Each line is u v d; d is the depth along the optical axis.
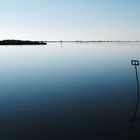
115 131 9.72
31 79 24.81
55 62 45.56
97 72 29.78
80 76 26.45
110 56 61.19
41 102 15.00
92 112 12.55
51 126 10.60
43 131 10.01
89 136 9.29
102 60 48.75
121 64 40.03
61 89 19.14
